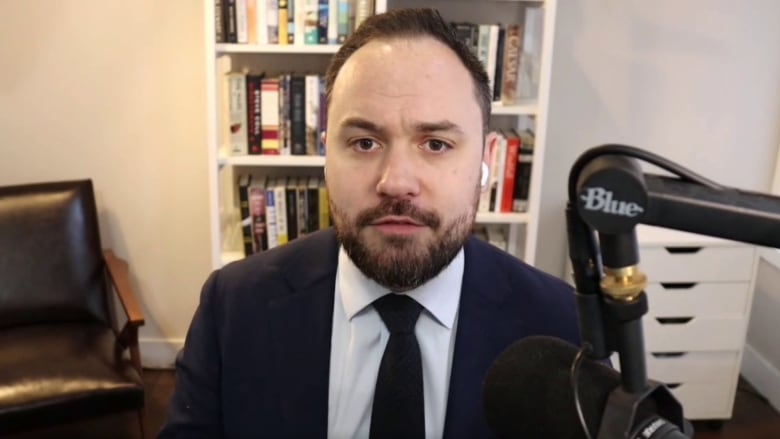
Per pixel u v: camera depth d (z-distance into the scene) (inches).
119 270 99.7
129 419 100.3
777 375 109.2
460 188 34.2
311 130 91.5
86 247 100.1
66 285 98.0
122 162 108.8
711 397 102.6
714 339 100.0
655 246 95.8
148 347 117.1
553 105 106.9
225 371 43.8
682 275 97.3
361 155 33.9
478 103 35.5
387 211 33.6
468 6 99.2
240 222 99.2
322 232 46.6
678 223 17.3
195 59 104.6
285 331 43.4
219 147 95.0
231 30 87.0
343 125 33.6
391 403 40.1
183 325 117.1
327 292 43.7
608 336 20.0
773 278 110.0
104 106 106.1
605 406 20.7
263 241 96.5
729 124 108.8
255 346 43.6
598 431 20.5
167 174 109.7
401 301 40.9
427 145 33.9
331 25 87.7
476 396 41.2
